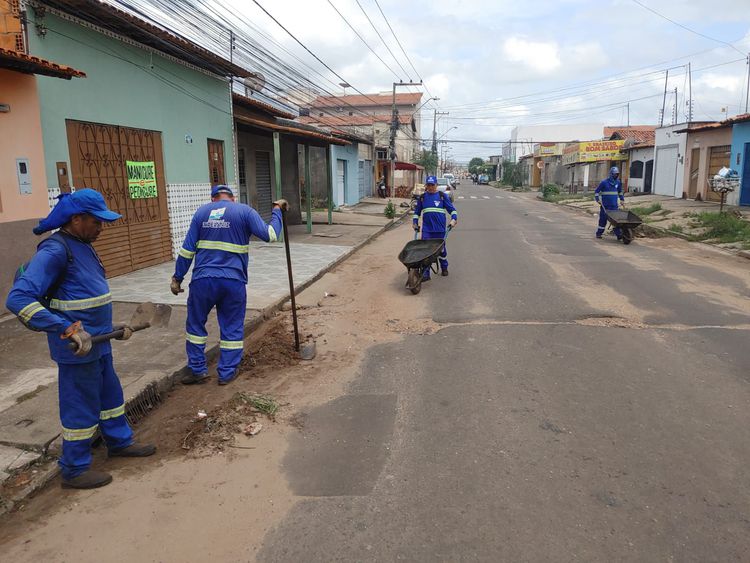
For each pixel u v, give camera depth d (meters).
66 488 3.73
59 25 8.34
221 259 5.34
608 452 4.02
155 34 9.88
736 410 4.66
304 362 5.98
